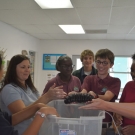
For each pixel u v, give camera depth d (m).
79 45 5.11
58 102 1.01
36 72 5.20
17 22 3.27
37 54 5.18
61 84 1.54
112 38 4.77
